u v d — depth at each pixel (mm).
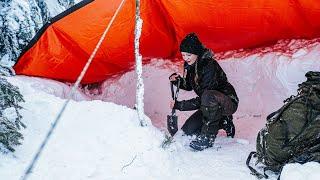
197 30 5887
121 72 6250
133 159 2943
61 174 2672
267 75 5430
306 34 5625
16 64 5531
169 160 3090
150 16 5719
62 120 3307
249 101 5434
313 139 2893
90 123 3318
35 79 5512
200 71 3891
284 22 5555
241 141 3982
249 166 3096
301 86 3055
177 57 6270
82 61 5742
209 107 3721
